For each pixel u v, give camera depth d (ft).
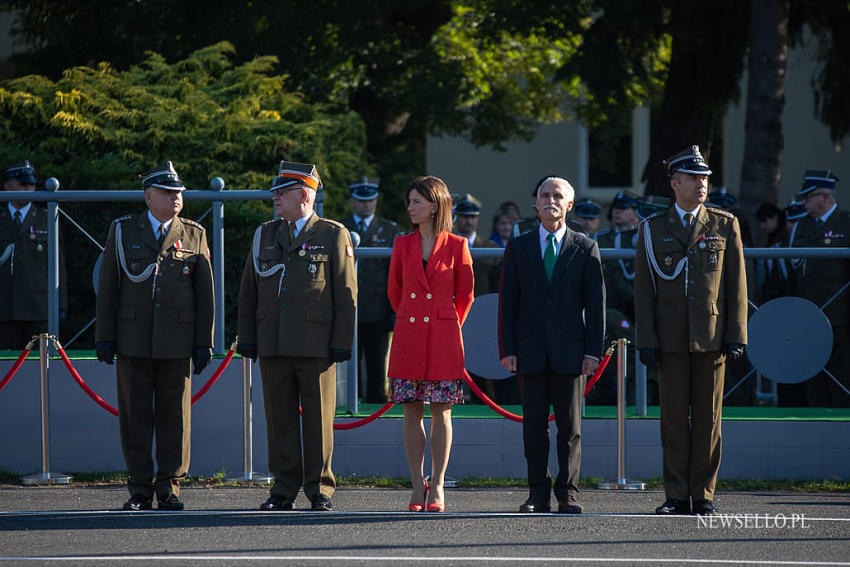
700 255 57.47
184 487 68.03
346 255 59.00
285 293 58.08
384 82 130.82
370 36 122.83
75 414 71.77
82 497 63.93
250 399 70.38
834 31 110.01
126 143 85.40
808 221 80.69
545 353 57.57
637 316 58.29
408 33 128.88
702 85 109.60
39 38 125.70
